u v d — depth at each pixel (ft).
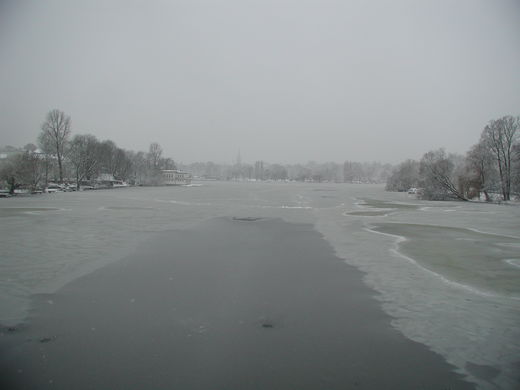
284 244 67.56
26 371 23.68
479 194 225.35
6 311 33.55
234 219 107.76
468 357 26.21
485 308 35.73
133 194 260.83
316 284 42.65
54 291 39.32
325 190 386.93
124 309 34.24
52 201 177.47
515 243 71.00
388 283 43.52
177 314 33.17
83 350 26.45
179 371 23.84
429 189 232.32
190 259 54.54
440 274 47.96
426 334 29.81
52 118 301.63
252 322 31.65
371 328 30.81
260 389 22.07
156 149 519.60
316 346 27.50
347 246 66.33
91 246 63.93
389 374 23.85
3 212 122.52
